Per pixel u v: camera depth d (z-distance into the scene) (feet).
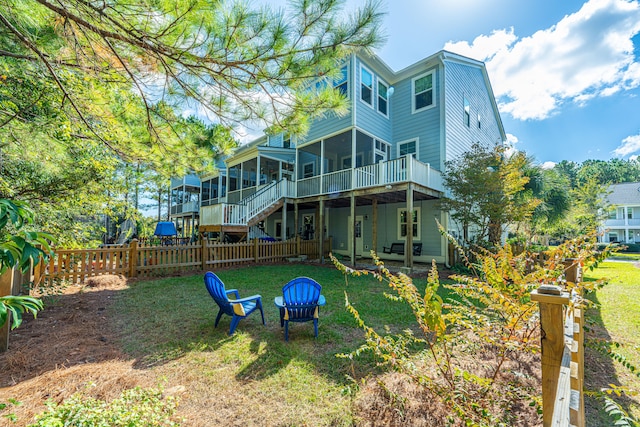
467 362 8.84
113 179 21.75
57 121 12.84
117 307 15.87
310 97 11.48
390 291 20.29
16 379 8.45
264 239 39.75
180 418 6.92
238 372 9.16
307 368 9.43
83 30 9.18
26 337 11.40
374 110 38.83
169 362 9.76
